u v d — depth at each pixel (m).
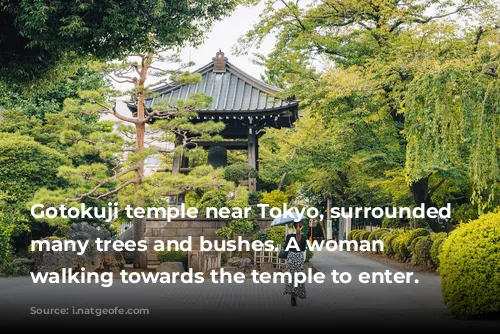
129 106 25.30
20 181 25.09
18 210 24.41
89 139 22.38
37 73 15.09
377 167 26.56
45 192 21.61
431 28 20.86
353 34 25.89
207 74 29.20
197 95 22.98
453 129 13.74
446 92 13.79
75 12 13.22
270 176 37.78
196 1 14.39
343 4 24.95
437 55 20.98
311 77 25.69
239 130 28.78
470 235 11.22
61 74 15.60
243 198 23.09
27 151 25.53
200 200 23.84
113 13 13.24
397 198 26.92
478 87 13.17
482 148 13.05
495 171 12.99
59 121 29.36
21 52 14.48
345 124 24.17
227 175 27.23
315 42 25.98
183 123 23.41
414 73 19.23
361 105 23.28
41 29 12.75
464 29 21.80
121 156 25.28
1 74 14.99
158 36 14.39
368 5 24.86
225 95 27.83
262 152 39.00
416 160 14.33
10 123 28.52
